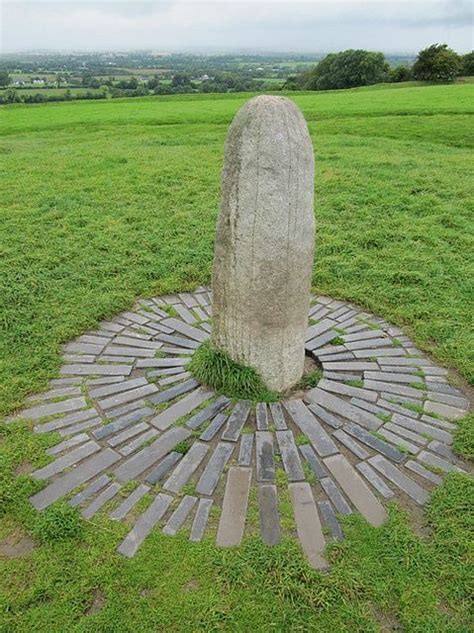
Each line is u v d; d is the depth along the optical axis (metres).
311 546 2.99
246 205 3.72
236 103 20.69
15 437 3.74
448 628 2.61
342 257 6.72
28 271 6.07
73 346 4.86
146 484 3.37
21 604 2.67
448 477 3.47
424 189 9.07
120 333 5.09
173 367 4.54
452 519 3.16
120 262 6.43
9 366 4.49
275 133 3.55
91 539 3.00
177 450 3.63
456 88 24.80
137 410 4.01
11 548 2.97
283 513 3.18
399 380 4.44
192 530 3.06
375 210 8.23
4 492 3.28
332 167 10.46
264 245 3.77
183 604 2.68
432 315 5.39
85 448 3.65
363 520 3.15
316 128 14.59
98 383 4.33
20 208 8.13
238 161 3.67
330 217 8.00
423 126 14.38
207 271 6.30
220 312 4.20
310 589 2.75
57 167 10.49
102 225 7.52
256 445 3.65
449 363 4.69
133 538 3.01
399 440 3.79
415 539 3.03
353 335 5.10
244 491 3.31
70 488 3.34
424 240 7.18
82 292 5.73
